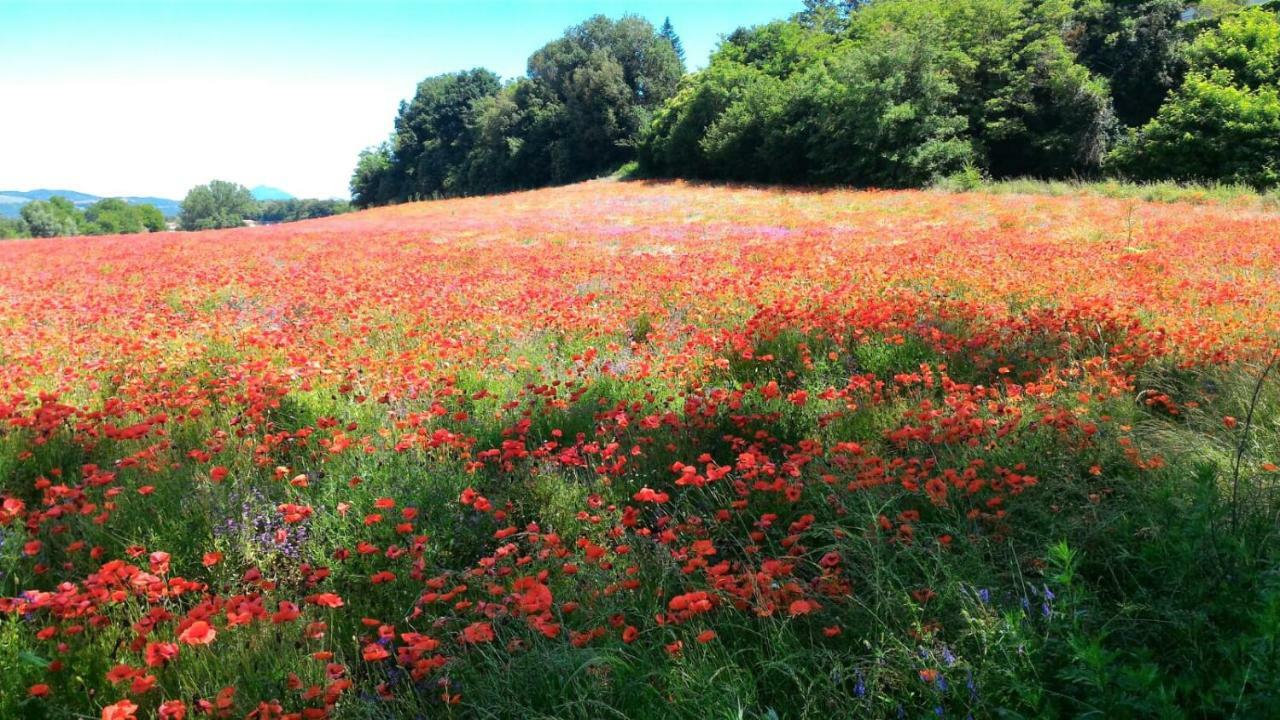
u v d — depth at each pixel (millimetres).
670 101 50094
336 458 4133
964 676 2047
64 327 8281
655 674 2182
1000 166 34312
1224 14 31922
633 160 57312
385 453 4160
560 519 3520
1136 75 32562
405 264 14180
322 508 3477
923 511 3215
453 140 77562
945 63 33125
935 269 9812
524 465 3938
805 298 8086
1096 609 2287
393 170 83188
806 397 4676
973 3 33938
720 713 1944
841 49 42656
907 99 32531
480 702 2258
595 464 4098
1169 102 28516
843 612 2492
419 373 5992
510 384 5816
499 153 65125
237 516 3453
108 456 4434
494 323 7617
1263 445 3463
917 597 2406
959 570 2533
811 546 3109
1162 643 2150
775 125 38031
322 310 8641
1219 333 5547
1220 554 2303
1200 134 25734
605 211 29797
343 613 2814
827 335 6281
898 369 5582
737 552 3170
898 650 2168
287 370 5730
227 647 2451
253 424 4578
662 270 11414
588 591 2699
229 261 15180
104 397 5785
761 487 3184
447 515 3432
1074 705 1964
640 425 4312
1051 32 32656
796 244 14164
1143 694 1736
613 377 5648
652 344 6773
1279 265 9125
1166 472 3141
